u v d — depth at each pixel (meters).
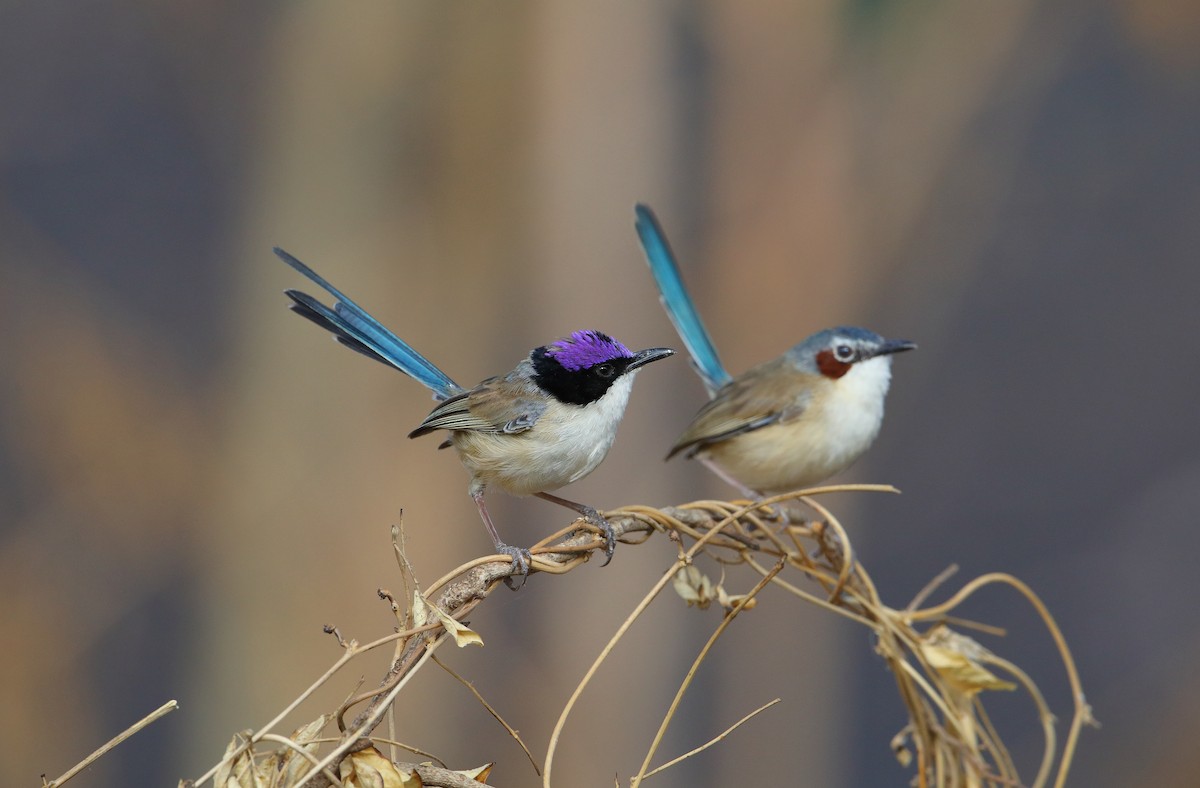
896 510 23.33
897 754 5.73
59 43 22.75
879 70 18.59
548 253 15.83
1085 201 23.58
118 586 17.39
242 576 15.56
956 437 23.70
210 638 16.14
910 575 23.05
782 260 17.44
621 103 15.81
